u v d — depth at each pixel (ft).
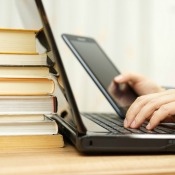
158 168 1.23
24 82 1.60
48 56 1.54
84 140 1.37
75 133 1.50
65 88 1.35
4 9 3.50
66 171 1.16
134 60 4.12
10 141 1.55
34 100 1.61
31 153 1.45
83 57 2.65
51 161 1.30
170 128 1.80
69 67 3.78
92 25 3.93
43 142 1.58
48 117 1.73
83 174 1.13
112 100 2.39
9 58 1.63
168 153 1.49
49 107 1.63
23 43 1.67
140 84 2.99
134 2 4.08
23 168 1.17
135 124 1.70
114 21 4.01
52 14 3.73
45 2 3.69
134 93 2.92
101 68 2.73
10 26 3.49
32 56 1.65
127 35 4.08
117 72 2.96
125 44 4.08
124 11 4.05
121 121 2.13
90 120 2.16
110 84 2.64
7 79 1.58
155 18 4.19
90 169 1.19
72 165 1.24
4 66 1.59
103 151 1.40
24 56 1.64
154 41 4.20
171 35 4.27
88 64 2.61
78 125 1.39
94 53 2.89
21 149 1.54
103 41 3.99
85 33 3.90
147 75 4.19
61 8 3.77
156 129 1.72
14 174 1.09
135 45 4.11
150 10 4.16
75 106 1.38
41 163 1.26
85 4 3.88
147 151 1.44
